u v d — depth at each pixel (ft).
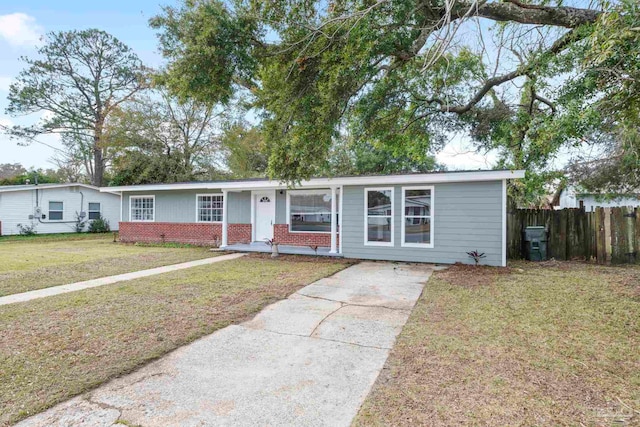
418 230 33.73
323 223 42.55
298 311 17.71
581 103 15.19
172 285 23.24
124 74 88.89
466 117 37.17
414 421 8.36
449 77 34.35
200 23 20.25
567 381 10.21
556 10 19.12
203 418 8.61
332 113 21.49
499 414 8.57
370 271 29.12
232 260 35.17
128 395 9.68
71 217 71.10
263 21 20.71
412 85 31.30
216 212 49.96
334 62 20.07
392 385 10.16
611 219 32.04
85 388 9.98
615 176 41.39
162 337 13.89
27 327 14.99
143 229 54.24
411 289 22.48
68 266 31.14
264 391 9.95
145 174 77.66
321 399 9.48
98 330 14.61
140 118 78.74
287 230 44.27
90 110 88.79
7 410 8.82
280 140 22.62
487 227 31.17
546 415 8.51
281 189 44.24
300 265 31.96
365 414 8.71
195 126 85.51
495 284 23.06
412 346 13.01
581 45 17.83
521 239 35.50
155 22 34.83
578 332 14.17
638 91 13.75
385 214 35.19
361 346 13.23
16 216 63.67
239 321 16.07
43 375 10.71
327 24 20.21
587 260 33.01
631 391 9.63
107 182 93.30
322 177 37.27
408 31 19.16
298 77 21.11
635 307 17.16
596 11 18.61
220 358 12.20
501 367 11.12
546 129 16.51
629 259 31.27
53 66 82.23
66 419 8.50
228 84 22.09
